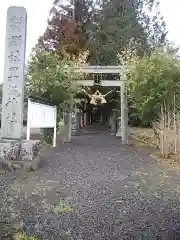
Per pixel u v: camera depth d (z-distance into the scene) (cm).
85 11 2594
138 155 1043
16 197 502
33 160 740
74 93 1411
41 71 1270
